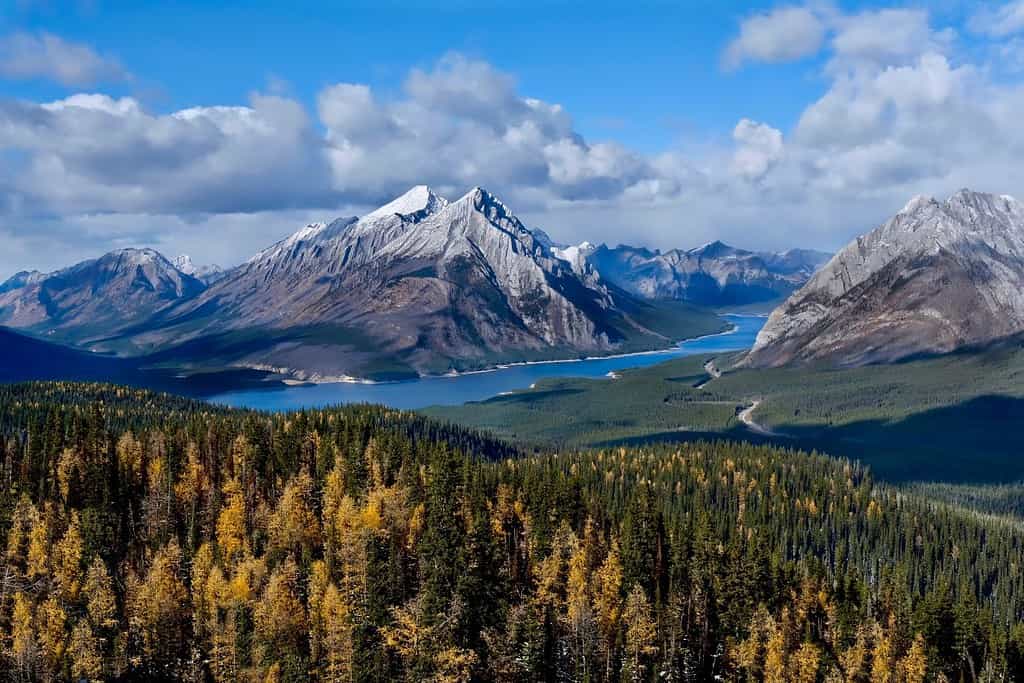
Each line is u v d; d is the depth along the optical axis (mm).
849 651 185375
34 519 190250
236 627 172500
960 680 187625
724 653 187750
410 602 176875
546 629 177125
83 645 166875
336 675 168125
